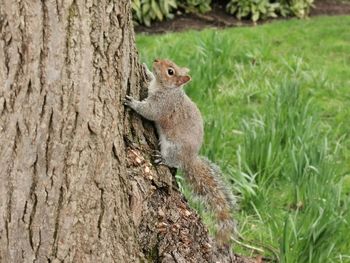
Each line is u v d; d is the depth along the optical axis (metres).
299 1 14.50
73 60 4.19
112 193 4.63
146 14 13.57
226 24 14.03
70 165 4.35
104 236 4.63
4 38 3.95
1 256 4.32
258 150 7.75
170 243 5.09
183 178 5.82
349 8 15.40
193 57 10.10
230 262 5.86
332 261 6.37
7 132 4.11
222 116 8.72
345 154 8.72
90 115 4.36
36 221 4.34
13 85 4.04
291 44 12.60
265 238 6.92
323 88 10.65
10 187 4.21
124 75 4.80
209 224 6.34
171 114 5.35
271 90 9.73
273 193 7.69
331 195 6.80
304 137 7.92
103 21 4.37
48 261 4.45
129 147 5.03
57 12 4.05
